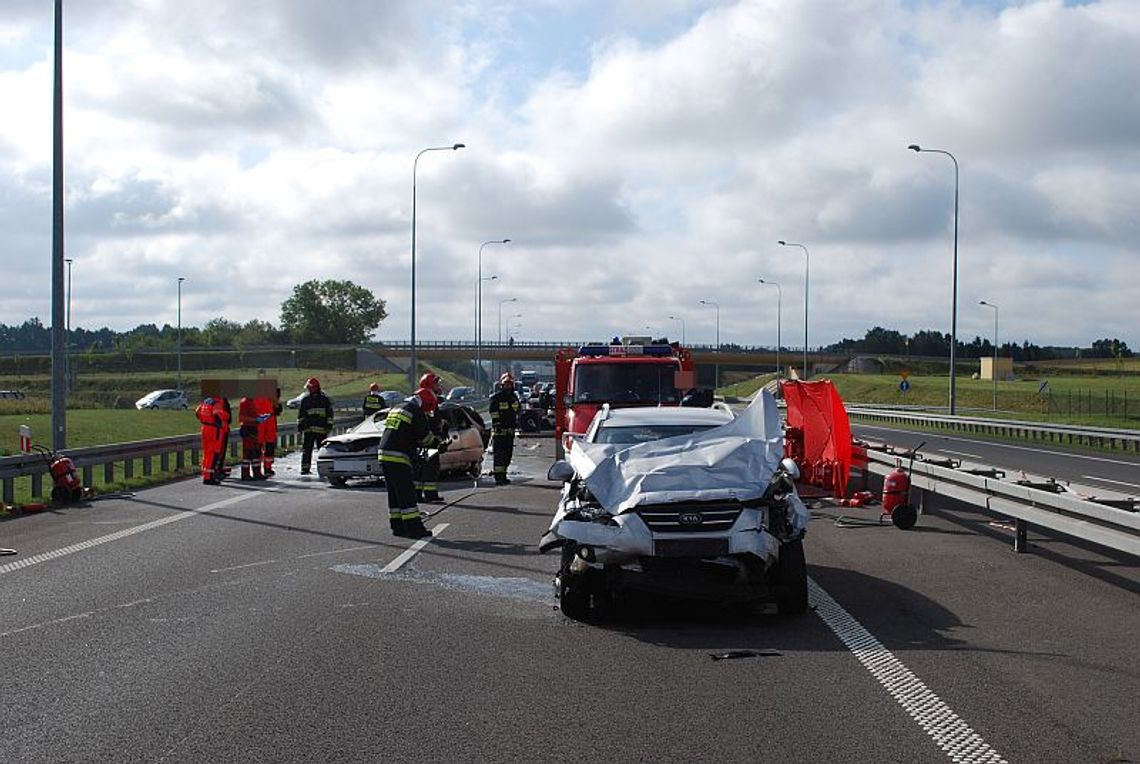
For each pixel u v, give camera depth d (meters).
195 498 18.92
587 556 8.74
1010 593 9.84
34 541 13.49
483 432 24.30
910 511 14.09
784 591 8.96
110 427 41.81
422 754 5.64
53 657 7.73
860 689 6.81
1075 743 5.74
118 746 5.80
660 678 7.13
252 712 6.39
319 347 99.19
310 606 9.45
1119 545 9.16
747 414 10.44
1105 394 72.94
